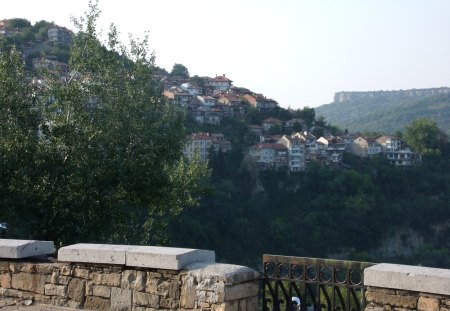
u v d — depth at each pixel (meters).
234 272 6.23
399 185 142.75
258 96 187.62
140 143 17.25
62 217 15.62
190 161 21.31
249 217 117.31
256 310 6.50
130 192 17.58
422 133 165.25
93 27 17.67
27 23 153.00
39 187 15.20
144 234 18.67
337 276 6.12
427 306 5.25
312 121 187.88
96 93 16.98
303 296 6.30
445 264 117.12
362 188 129.75
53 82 16.98
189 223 93.62
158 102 18.03
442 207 136.50
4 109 15.84
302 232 118.69
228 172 130.00
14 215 14.78
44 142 16.03
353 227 123.25
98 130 16.19
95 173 15.95
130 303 6.77
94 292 7.04
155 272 6.63
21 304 7.41
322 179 132.75
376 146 158.62
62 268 7.29
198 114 154.75
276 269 6.52
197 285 6.29
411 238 128.00
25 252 7.66
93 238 16.14
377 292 5.56
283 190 132.75
